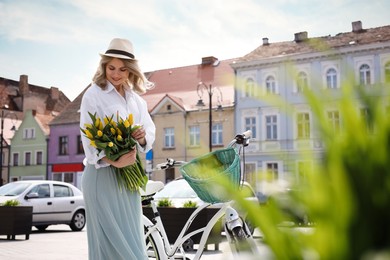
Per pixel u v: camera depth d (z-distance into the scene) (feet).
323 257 2.16
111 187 12.14
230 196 2.53
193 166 13.58
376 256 1.97
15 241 40.60
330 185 2.23
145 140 12.86
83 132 11.85
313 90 2.49
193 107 139.13
